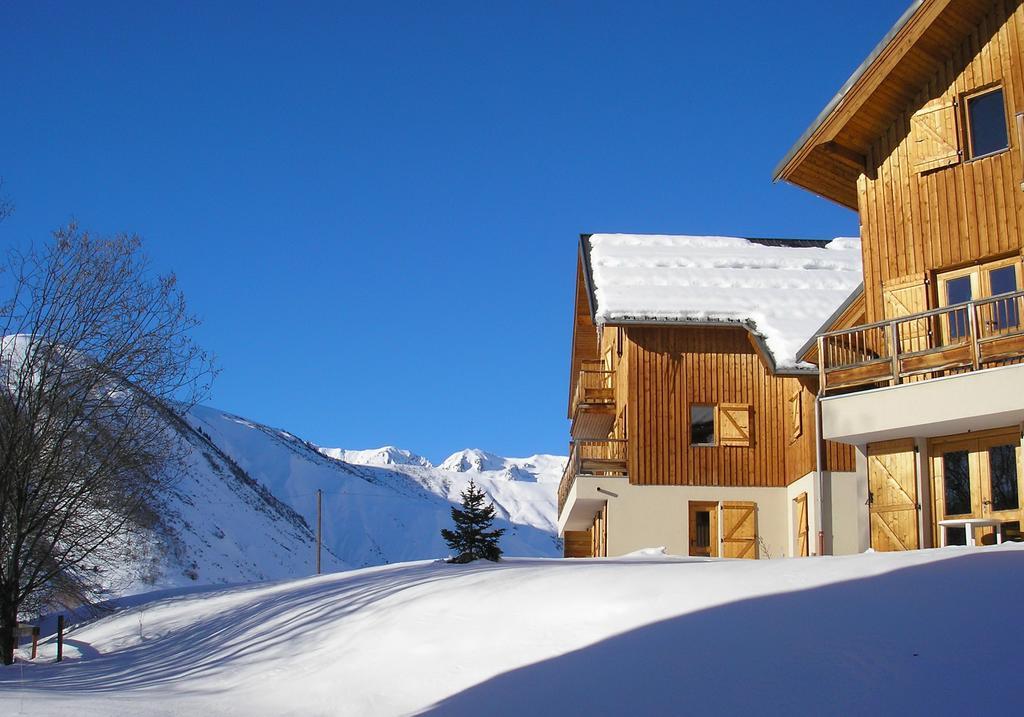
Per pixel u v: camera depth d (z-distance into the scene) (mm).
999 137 15930
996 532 15039
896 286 16906
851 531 24203
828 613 8188
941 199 16469
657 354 27047
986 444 15508
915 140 16875
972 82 16188
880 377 16344
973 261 16000
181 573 52812
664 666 7992
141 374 23375
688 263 30125
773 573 9688
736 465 26594
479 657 9664
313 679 10484
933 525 15938
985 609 7500
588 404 30625
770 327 25828
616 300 27062
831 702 6676
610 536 26203
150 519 26094
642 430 26672
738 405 26812
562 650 9141
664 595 9695
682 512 26312
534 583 11375
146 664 16031
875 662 7074
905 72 16688
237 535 79188
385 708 8906
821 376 17109
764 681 7230
